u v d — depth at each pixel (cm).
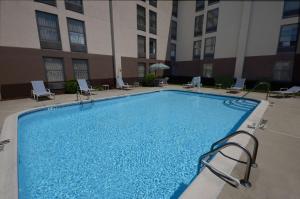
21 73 1005
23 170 394
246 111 910
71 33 1213
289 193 246
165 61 2114
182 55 2181
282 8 1362
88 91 1201
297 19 1303
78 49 1265
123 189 339
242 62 1619
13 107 783
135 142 548
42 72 1096
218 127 684
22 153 471
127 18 1566
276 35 1415
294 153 363
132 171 396
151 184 355
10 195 248
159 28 1939
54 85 1169
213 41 1853
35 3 1010
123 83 1547
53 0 1086
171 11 2064
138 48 1742
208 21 1867
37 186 343
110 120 767
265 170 300
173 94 1424
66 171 393
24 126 679
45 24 1074
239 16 1606
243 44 1591
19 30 970
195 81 1603
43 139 563
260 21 1485
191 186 256
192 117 815
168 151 492
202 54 1967
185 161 440
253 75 1577
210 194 240
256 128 515
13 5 931
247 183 259
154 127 684
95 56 1383
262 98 1049
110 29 1461
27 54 1016
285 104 860
